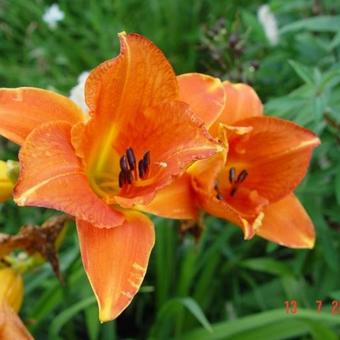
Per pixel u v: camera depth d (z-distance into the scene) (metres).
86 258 0.23
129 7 0.66
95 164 0.26
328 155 0.41
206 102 0.27
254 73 0.44
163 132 0.25
